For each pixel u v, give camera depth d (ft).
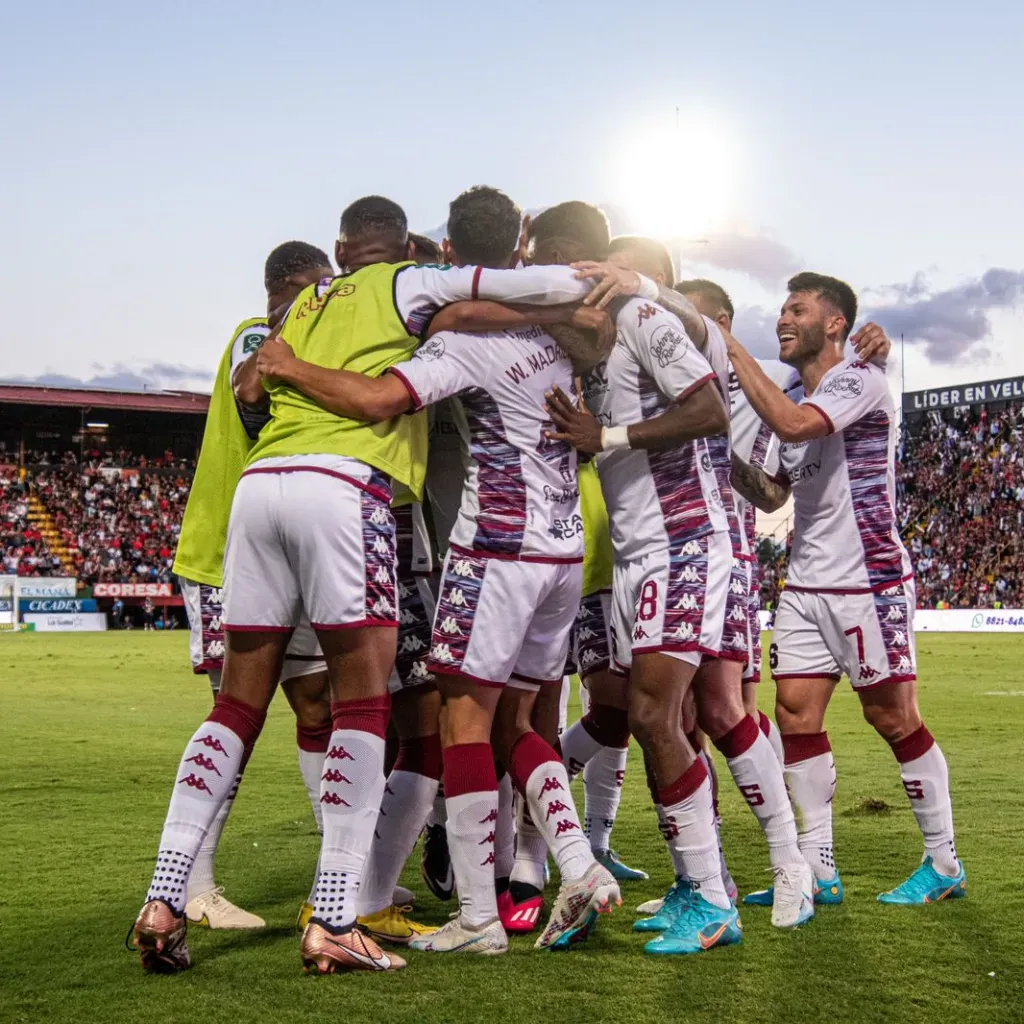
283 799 21.98
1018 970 10.86
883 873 15.51
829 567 14.62
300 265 14.15
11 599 139.74
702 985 10.36
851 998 9.96
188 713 39.81
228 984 10.41
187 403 159.53
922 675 57.36
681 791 11.93
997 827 18.70
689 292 15.92
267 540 11.48
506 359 11.79
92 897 14.06
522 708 12.40
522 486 11.85
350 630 11.22
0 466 161.07
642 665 12.10
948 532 158.30
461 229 12.60
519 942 12.28
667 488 12.31
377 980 10.55
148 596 147.74
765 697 47.98
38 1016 9.51
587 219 12.96
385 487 11.64
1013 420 161.27
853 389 14.33
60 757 28.25
